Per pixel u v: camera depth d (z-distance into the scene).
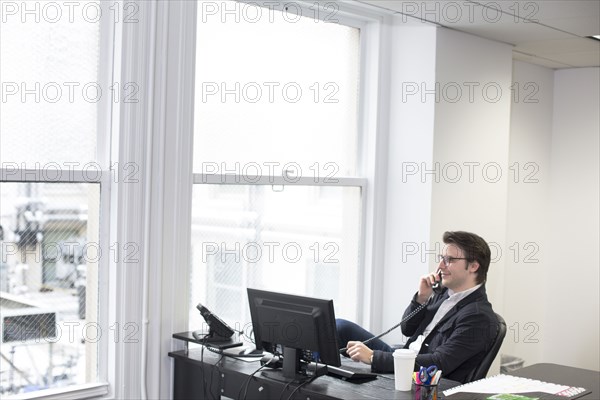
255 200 3.96
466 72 4.45
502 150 4.73
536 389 2.83
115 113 3.29
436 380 2.69
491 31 4.37
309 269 4.27
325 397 2.83
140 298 3.36
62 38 3.18
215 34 3.73
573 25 4.17
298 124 4.15
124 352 3.32
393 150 4.46
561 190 5.75
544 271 5.81
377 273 4.49
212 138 3.74
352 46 4.45
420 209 4.32
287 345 3.05
